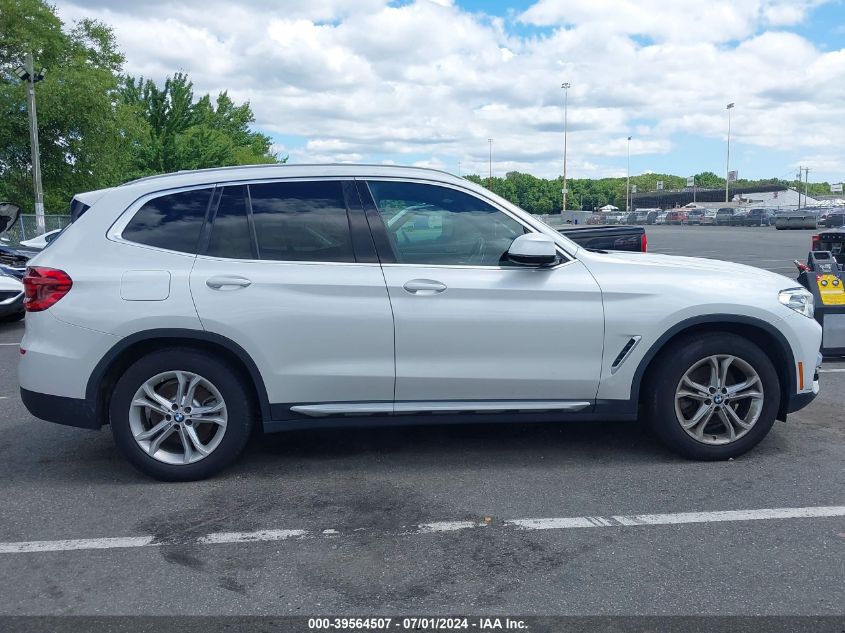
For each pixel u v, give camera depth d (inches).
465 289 177.5
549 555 140.9
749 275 192.2
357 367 176.9
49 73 1338.6
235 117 2763.3
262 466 191.0
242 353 173.9
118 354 173.2
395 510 162.6
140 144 1823.3
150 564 139.5
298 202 181.6
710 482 176.4
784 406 191.3
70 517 161.3
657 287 182.7
